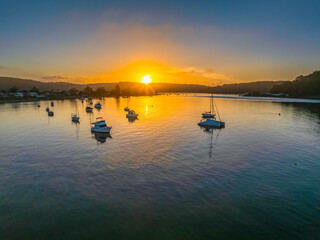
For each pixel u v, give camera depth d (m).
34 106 153.62
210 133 62.56
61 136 58.78
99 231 20.25
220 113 112.25
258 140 54.25
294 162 38.50
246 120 87.62
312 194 27.12
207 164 37.50
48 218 22.23
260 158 40.69
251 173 33.69
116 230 20.39
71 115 102.62
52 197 26.42
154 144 50.28
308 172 34.09
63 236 19.59
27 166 36.62
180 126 74.19
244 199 25.94
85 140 54.28
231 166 36.59
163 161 38.88
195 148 47.12
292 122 81.56
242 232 20.09
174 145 49.44
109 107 152.25
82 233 19.98
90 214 22.91
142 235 19.69
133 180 31.06
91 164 37.44
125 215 22.70
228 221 21.70
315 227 20.80
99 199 25.92
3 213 23.11
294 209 23.83
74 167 36.09
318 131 64.81
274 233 19.97
